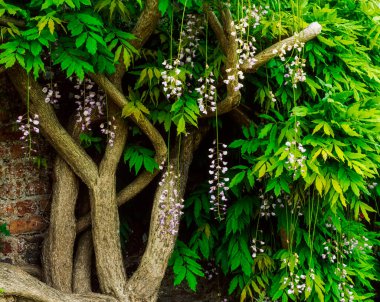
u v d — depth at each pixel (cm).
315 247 290
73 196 264
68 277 258
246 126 286
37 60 211
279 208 291
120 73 253
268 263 289
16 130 270
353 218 328
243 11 246
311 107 262
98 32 226
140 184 275
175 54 263
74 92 280
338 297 286
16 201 274
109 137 263
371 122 247
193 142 284
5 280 222
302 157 231
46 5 194
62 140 253
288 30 260
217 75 249
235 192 282
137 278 263
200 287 324
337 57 271
